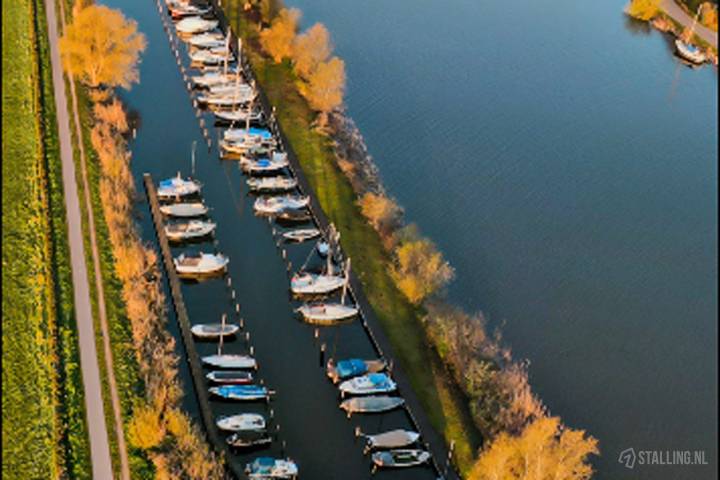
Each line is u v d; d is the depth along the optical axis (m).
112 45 182.75
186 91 181.38
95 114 170.00
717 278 148.38
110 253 137.62
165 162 161.88
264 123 172.25
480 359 126.06
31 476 103.75
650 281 145.75
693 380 128.75
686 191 168.38
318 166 160.62
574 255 149.25
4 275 130.38
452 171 165.12
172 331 128.25
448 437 114.81
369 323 129.75
